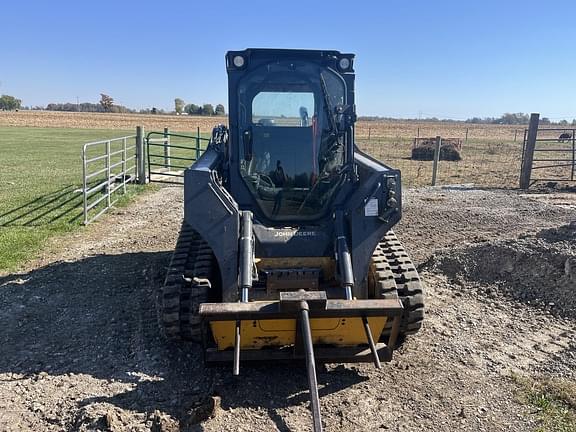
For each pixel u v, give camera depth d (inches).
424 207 463.5
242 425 150.6
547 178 680.4
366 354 168.6
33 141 1353.3
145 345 198.2
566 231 288.8
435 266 286.5
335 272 181.0
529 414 156.5
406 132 2159.2
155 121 2768.2
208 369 181.6
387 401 163.2
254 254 180.4
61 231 375.2
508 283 257.8
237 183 199.5
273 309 151.5
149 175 605.9
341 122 200.7
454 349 197.2
